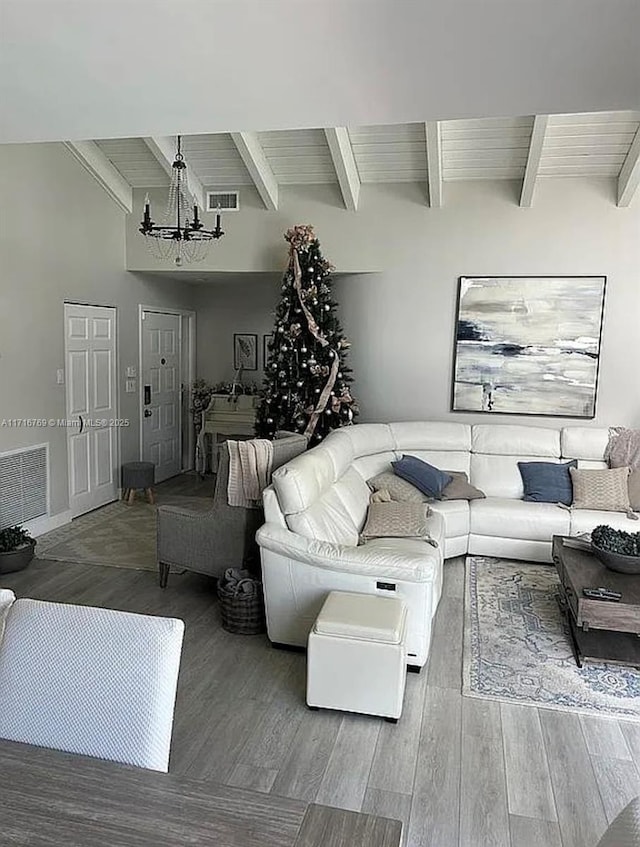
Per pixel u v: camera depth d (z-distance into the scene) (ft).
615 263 18.43
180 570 15.17
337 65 7.38
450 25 6.47
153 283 23.15
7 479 16.19
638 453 17.21
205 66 7.45
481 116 8.91
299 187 20.06
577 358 18.94
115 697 4.60
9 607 5.06
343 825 3.64
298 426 19.04
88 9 6.30
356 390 20.86
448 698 10.03
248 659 11.09
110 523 18.90
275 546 11.12
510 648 11.71
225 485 12.90
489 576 15.26
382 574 10.56
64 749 4.64
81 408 19.35
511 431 18.26
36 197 16.79
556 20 6.34
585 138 16.92
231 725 9.20
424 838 7.14
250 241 20.57
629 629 10.40
